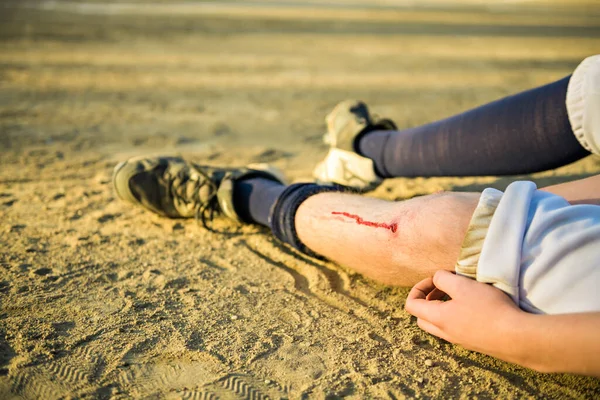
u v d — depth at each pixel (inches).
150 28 490.9
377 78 287.9
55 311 73.7
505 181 124.2
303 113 209.2
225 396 59.0
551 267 52.0
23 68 285.6
